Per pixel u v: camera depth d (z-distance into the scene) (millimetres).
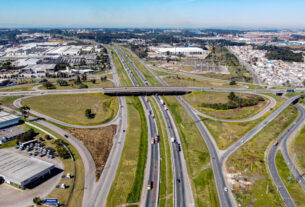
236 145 138375
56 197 92875
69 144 133375
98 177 106375
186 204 92750
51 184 100250
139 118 173750
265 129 159250
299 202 94562
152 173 111625
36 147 127750
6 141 135000
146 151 130750
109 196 95188
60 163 115312
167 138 145375
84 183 102000
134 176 108375
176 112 186375
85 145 133375
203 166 117500
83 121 164250
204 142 141250
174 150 132250
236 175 110938
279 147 137000
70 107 189500
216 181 106625
